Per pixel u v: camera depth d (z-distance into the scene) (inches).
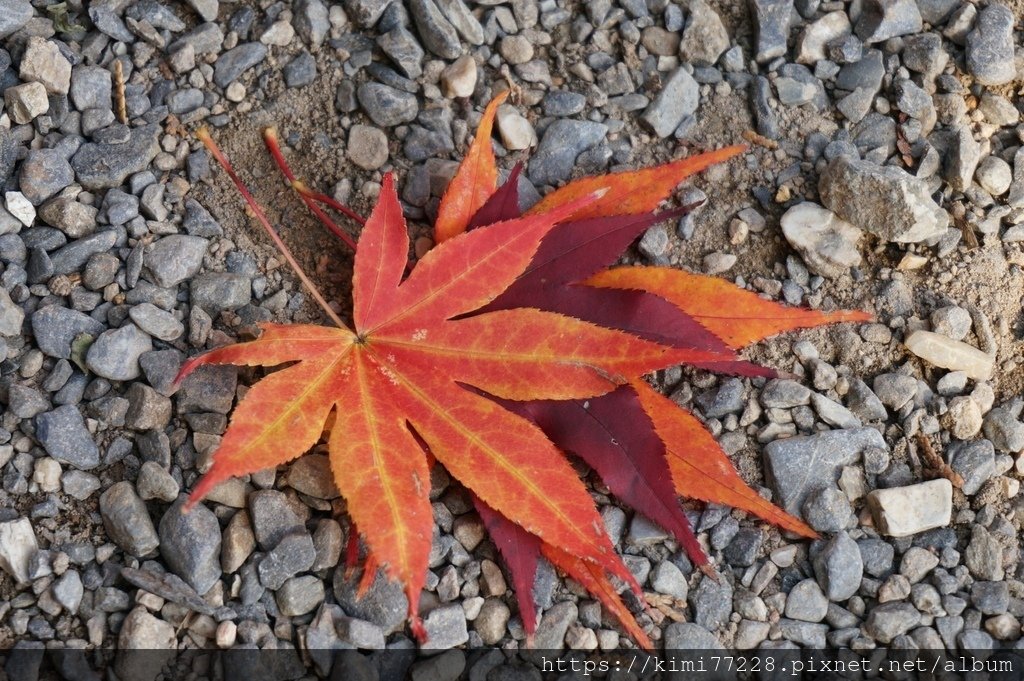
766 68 18.2
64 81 17.4
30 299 16.8
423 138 17.6
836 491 16.8
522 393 16.0
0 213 17.0
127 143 17.3
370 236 16.2
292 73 17.7
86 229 17.1
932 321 17.3
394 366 16.1
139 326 16.7
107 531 16.4
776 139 17.9
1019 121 18.1
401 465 15.7
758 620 16.5
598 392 15.9
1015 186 17.7
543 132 17.8
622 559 16.6
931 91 18.1
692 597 16.6
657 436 16.2
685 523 16.1
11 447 16.5
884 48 18.2
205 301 16.9
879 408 17.1
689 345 15.8
